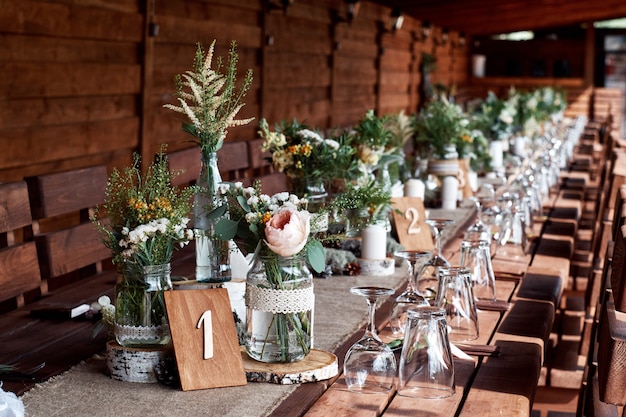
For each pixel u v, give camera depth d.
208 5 7.59
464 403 2.10
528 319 2.85
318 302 2.93
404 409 2.04
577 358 4.48
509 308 2.98
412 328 2.12
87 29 5.88
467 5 16.55
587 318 4.71
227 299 2.17
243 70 8.41
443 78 19.52
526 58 22.73
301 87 10.24
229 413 1.94
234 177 5.25
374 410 2.02
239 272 2.52
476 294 3.02
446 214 5.02
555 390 4.35
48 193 3.35
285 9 9.07
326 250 3.42
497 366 2.38
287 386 2.12
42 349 2.37
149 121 6.77
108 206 2.17
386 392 2.14
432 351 2.11
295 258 2.20
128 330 2.13
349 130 4.31
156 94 6.93
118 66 6.30
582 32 23.52
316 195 3.66
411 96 16.33
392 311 2.63
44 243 3.25
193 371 2.08
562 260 3.88
